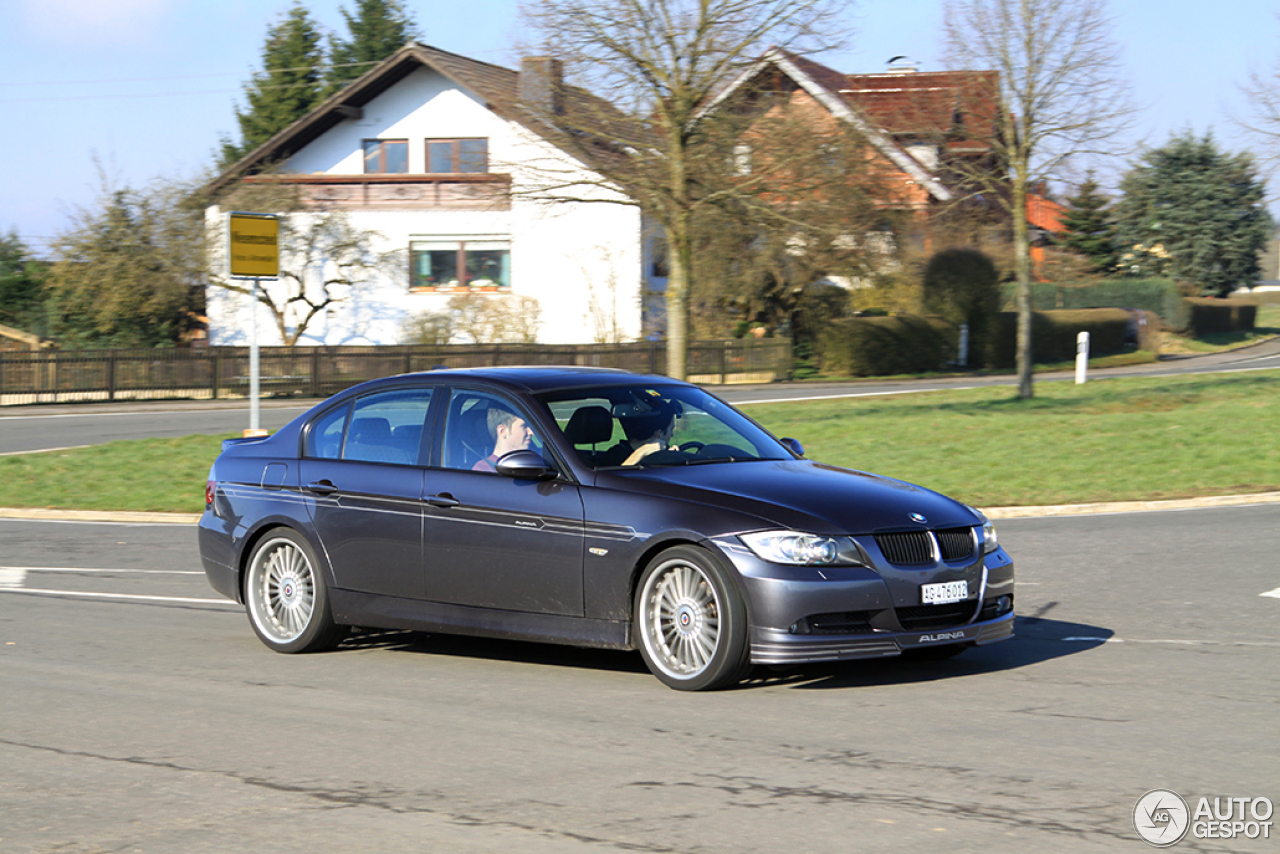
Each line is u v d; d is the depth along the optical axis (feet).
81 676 34.12
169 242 181.47
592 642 32.17
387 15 358.23
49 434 118.52
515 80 106.11
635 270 182.91
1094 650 35.09
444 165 193.57
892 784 23.32
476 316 178.09
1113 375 155.33
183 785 24.23
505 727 27.99
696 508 30.78
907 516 30.89
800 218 107.96
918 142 115.85
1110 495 65.05
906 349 179.73
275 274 84.43
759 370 170.50
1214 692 30.12
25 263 213.87
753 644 29.71
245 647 38.17
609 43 98.12
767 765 24.67
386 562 35.40
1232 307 247.50
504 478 33.78
